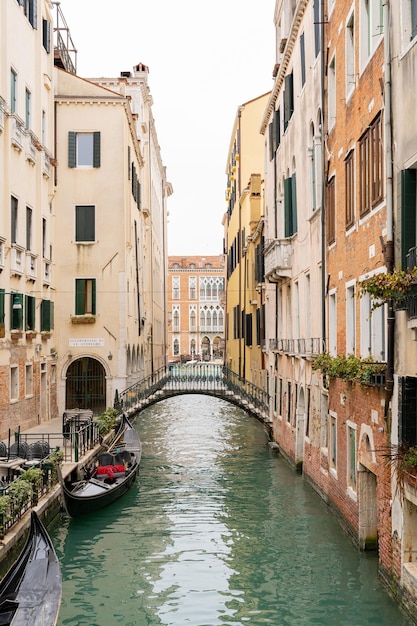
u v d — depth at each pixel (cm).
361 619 934
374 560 1162
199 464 2172
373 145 1099
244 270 3622
